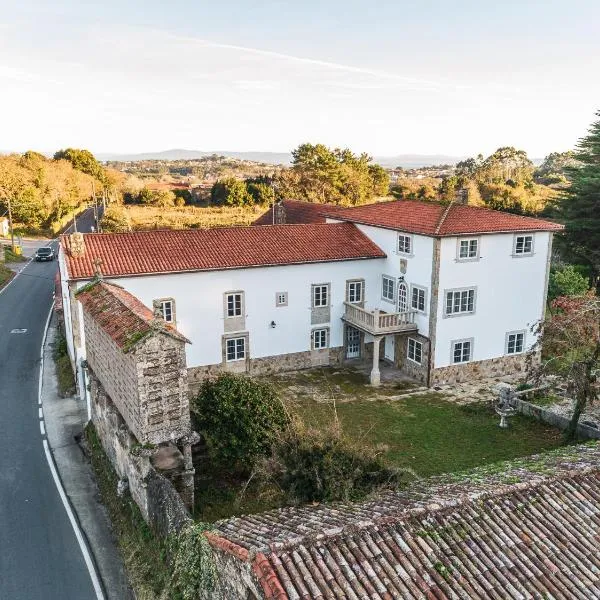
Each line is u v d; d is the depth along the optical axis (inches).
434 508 408.8
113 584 569.3
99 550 623.8
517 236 1190.3
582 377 867.4
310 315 1241.4
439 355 1155.9
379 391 1128.2
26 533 651.5
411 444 898.7
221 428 717.3
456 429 956.0
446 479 543.5
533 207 2869.1
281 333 1218.0
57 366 1213.1
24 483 761.0
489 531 400.8
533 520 419.5
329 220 1524.4
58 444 874.8
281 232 1293.1
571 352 914.1
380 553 363.6
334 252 1247.5
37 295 1811.0
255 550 352.8
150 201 3937.0
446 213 1185.4
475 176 4456.2
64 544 632.4
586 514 434.9
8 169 3164.4
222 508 676.1
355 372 1237.7
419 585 345.4
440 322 1140.5
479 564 370.3
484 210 1250.6
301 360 1250.6
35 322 1529.3
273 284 1189.1
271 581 325.4
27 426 935.0
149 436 604.7
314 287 1232.8
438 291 1125.1
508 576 364.5
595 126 1872.5
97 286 856.3
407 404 1063.6
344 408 1039.0
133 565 579.5
